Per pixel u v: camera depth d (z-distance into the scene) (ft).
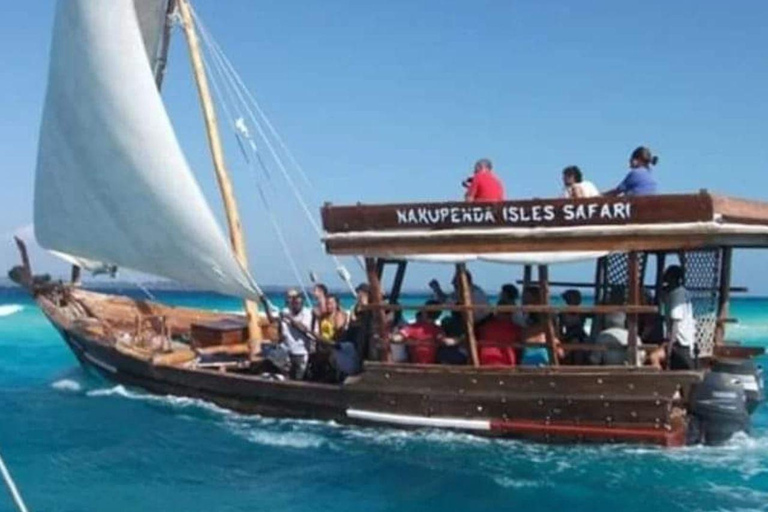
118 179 64.23
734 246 47.62
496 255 44.65
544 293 44.91
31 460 44.62
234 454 45.29
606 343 44.78
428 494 38.58
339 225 47.67
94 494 38.86
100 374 67.87
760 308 295.69
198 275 63.05
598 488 38.78
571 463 42.42
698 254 49.52
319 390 50.44
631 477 40.11
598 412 43.98
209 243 60.08
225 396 55.36
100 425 52.47
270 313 59.98
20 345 118.42
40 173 70.33
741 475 40.34
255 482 40.60
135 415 55.01
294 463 43.60
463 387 46.21
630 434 43.57
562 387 44.42
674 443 43.65
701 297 49.34
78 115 65.77
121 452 46.09
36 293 72.64
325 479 40.86
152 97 61.26
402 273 50.49
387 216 46.60
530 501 37.40
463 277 45.83
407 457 44.01
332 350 52.90
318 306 57.67
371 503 37.42
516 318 47.11
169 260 63.87
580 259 43.39
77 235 68.74
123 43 62.44
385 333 48.34
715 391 43.83
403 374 47.55
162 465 43.57
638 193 46.14
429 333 48.24
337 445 46.65
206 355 63.93
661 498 37.45
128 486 40.16
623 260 51.37
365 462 43.37
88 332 68.28
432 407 46.98
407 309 46.98
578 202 43.29
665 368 44.83
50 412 56.54
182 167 59.88
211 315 76.43
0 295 370.73
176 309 75.82
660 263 51.39
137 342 66.69
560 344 44.96
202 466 43.16
